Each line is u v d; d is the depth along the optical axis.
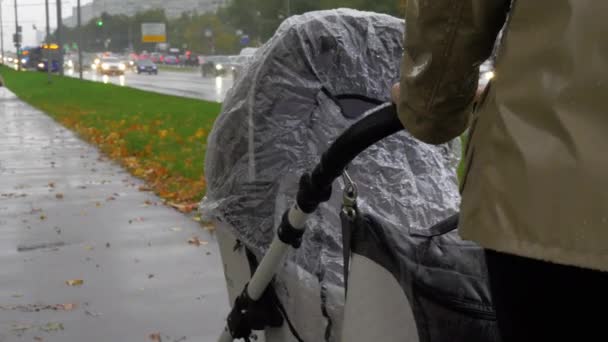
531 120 1.32
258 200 2.48
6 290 5.31
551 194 1.27
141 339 4.39
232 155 2.53
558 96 1.28
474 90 1.50
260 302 2.31
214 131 2.55
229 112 2.50
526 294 1.39
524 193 1.31
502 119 1.35
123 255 6.15
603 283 1.29
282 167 2.45
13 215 7.84
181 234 6.77
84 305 4.98
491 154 1.38
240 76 2.54
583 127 1.25
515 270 1.39
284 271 2.29
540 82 1.30
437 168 2.55
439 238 1.91
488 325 1.80
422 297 1.81
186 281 5.43
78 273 5.69
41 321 4.69
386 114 1.73
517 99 1.33
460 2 1.39
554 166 1.27
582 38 1.26
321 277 2.19
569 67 1.27
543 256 1.28
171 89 40.31
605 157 1.23
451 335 1.80
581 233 1.24
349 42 2.49
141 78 58.94
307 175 1.98
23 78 56.78
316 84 2.46
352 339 1.83
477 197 1.40
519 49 1.34
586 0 1.26
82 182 9.96
